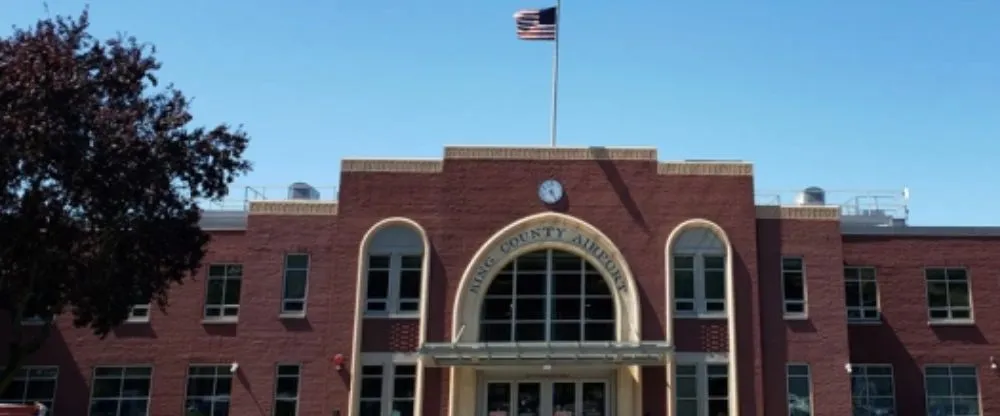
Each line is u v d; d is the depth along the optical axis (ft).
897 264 123.54
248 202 119.96
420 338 108.78
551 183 113.70
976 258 123.65
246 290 114.42
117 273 78.33
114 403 117.19
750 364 108.68
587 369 109.81
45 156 70.13
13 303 78.48
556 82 122.11
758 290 111.14
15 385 117.08
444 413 106.63
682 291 111.34
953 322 121.49
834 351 110.52
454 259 111.65
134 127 76.28
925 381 119.96
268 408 110.73
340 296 110.93
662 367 107.65
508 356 102.12
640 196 113.60
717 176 114.42
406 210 113.19
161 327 118.73
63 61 72.79
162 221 80.48
